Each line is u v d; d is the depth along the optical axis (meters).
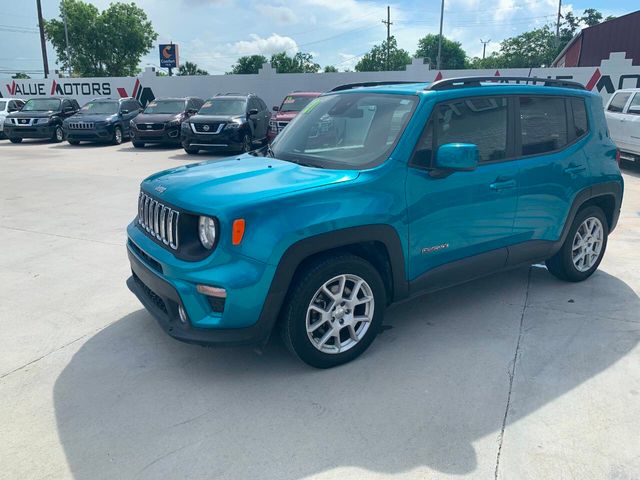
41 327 4.11
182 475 2.52
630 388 3.24
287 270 3.07
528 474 2.52
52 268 5.44
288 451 2.68
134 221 4.05
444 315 4.29
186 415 2.98
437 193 3.63
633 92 12.26
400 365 3.51
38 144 18.91
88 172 11.88
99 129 17.89
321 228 3.12
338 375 3.39
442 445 2.72
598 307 4.43
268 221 3.01
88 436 2.81
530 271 5.32
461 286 4.91
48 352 3.71
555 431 2.83
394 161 3.47
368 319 3.53
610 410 3.02
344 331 3.57
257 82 23.39
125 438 2.79
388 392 3.20
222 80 23.84
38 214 7.77
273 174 3.47
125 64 60.38
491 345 3.78
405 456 2.64
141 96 25.34
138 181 10.67
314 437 2.79
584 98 4.73
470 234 3.90
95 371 3.46
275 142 4.41
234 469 2.56
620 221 7.35
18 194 9.27
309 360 3.35
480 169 3.89
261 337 3.16
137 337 3.92
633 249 6.04
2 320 4.24
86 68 58.38
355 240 3.28
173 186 3.41
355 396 3.16
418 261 3.66
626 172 12.00
